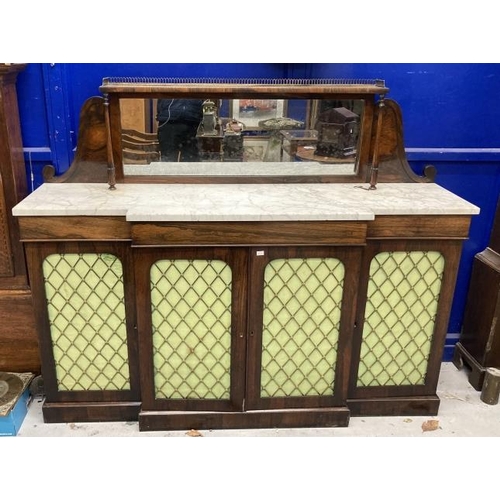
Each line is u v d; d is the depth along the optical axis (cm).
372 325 229
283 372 229
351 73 235
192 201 210
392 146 237
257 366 225
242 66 230
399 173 242
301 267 210
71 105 231
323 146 234
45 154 235
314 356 227
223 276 209
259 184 236
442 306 228
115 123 222
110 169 221
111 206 203
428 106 243
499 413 249
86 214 200
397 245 215
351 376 238
